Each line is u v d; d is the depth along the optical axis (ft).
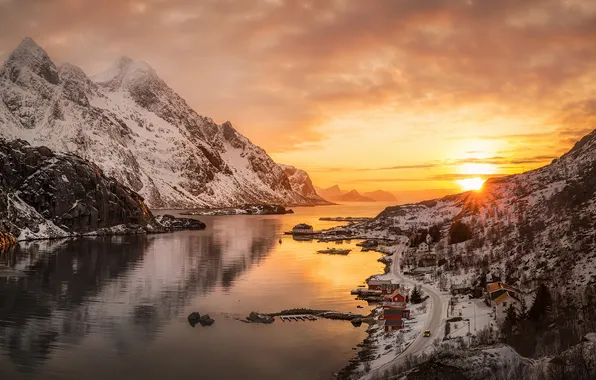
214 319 412.57
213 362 319.27
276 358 326.44
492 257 562.66
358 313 433.89
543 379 231.71
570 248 475.72
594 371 230.89
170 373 301.22
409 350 316.19
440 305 422.41
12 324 387.75
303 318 416.67
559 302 361.71
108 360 319.88
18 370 301.63
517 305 369.91
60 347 340.80
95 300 465.06
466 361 245.65
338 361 321.93
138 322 400.26
